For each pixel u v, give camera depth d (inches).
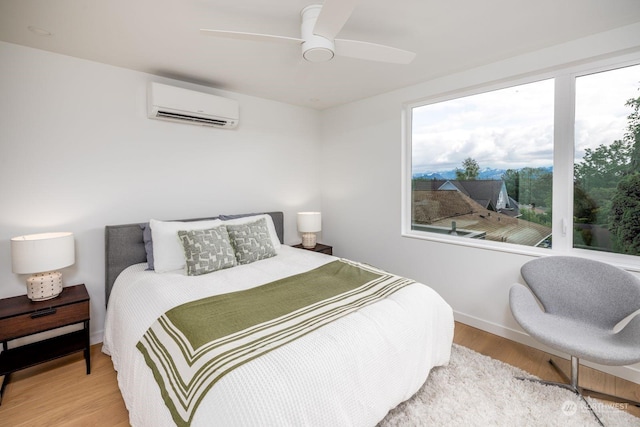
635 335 63.6
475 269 108.0
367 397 54.0
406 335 63.9
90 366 84.0
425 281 122.6
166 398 48.4
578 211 90.0
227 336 54.4
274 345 51.4
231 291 77.5
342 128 151.7
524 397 70.7
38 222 88.9
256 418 39.5
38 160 88.3
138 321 67.7
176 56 92.5
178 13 69.4
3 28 75.5
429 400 69.5
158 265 91.7
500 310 102.5
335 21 56.1
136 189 106.0
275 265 100.5
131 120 103.8
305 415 43.9
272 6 66.7
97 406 70.3
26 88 85.7
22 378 79.8
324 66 101.1
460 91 111.0
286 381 44.4
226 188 129.0
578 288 80.8
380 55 72.7
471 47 88.1
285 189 150.0
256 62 97.2
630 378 79.0
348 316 62.2
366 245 144.3
